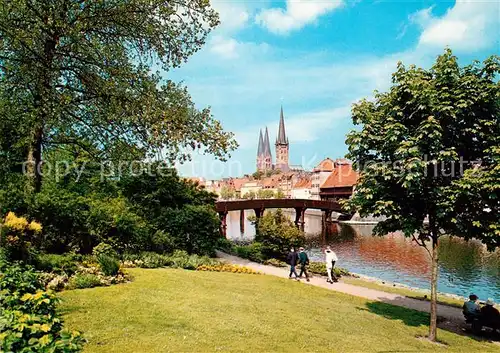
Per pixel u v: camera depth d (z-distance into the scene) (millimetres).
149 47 16750
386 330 9750
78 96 16188
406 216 9789
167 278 12547
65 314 7512
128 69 16141
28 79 13977
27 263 9977
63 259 11406
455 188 9180
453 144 9609
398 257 31359
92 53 15320
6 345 4270
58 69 14531
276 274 18688
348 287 16844
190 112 17359
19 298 6055
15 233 9891
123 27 15828
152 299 9328
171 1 16516
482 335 10789
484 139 9531
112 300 8836
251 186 175625
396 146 9531
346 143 10656
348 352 7207
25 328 4789
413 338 9422
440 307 14102
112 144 16922
